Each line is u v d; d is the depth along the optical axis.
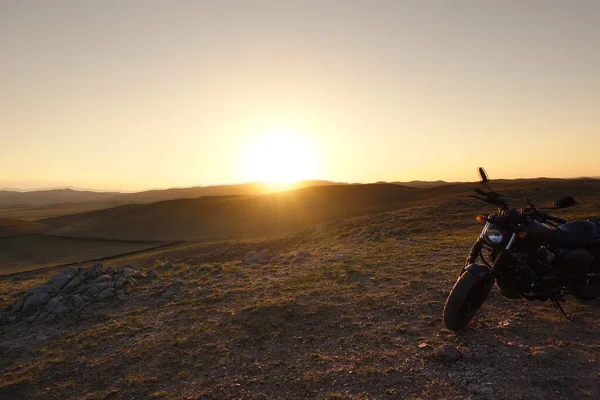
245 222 115.00
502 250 5.09
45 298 9.66
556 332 5.42
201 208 134.25
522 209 5.59
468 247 12.19
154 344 6.38
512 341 5.24
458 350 4.99
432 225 23.03
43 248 102.69
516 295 5.48
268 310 7.08
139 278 11.28
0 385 5.66
